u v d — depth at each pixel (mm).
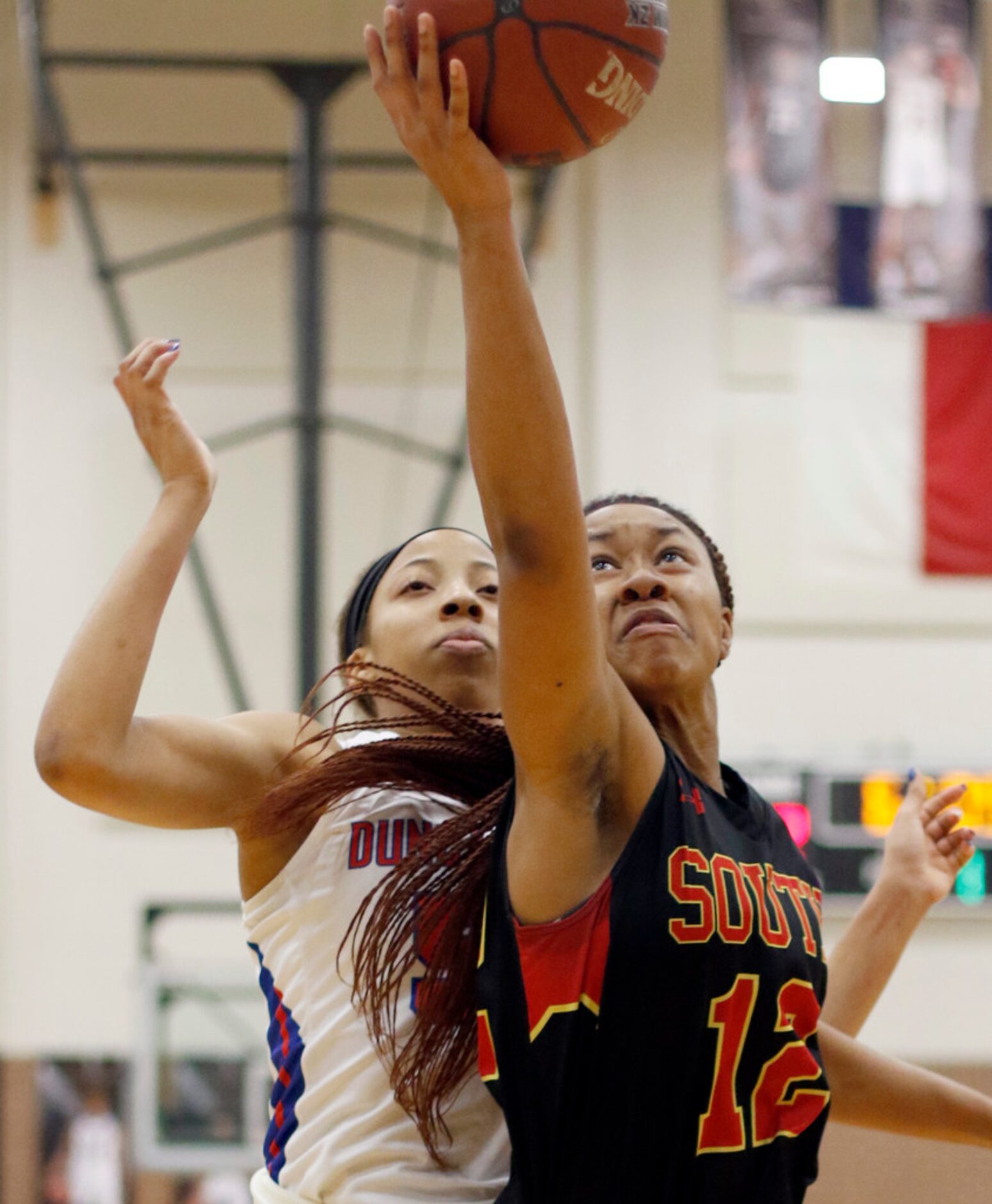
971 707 12961
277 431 13008
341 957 3062
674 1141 2533
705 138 13320
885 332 13180
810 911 2773
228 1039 12195
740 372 13141
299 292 11109
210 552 12914
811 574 13031
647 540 2898
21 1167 12125
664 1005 2484
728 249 12203
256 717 3342
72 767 2928
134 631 3092
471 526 12938
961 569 13047
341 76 11180
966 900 12469
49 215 13031
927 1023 12430
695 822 2596
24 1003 12453
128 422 13000
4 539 12867
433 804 3225
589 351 13156
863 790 12359
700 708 2889
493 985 2594
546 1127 2541
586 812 2533
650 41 2656
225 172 13109
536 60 2535
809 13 12344
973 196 12477
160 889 12672
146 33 13008
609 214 13273
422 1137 2859
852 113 12555
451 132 2363
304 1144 2984
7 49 13180
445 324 13141
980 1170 8242
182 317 13047
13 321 12984
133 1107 11875
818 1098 2672
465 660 3418
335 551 12891
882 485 13109
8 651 12781
